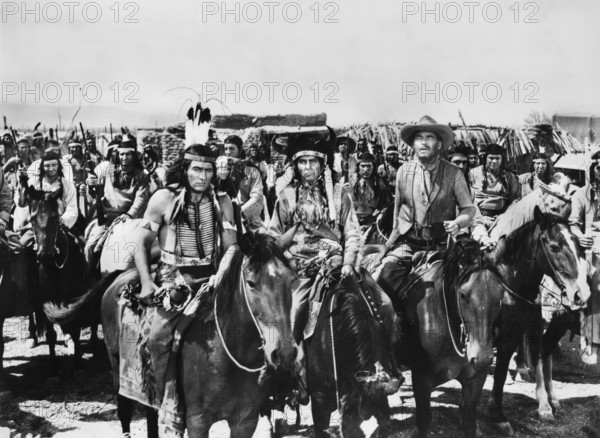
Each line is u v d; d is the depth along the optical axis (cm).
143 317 462
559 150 761
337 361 446
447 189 556
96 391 652
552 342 640
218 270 456
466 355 492
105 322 508
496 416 590
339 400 446
